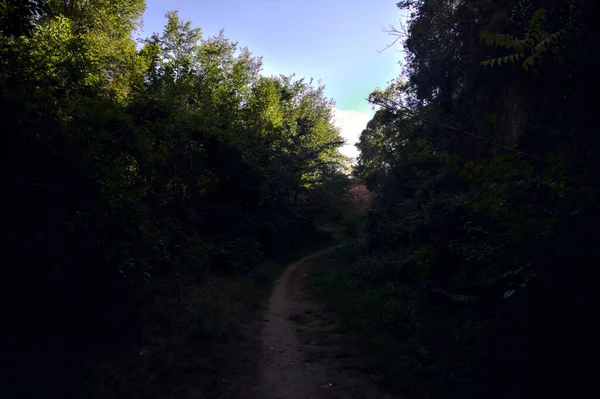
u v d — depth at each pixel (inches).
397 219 599.8
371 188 1056.2
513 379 185.9
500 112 380.2
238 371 246.5
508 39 193.8
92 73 395.2
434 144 523.2
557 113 263.4
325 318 378.6
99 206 234.5
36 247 208.4
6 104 209.0
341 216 1475.1
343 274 569.6
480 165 181.0
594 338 154.0
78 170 229.1
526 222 162.7
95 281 236.8
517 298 172.2
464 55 450.6
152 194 485.7
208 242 599.5
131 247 263.3
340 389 226.2
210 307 349.7
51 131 225.9
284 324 359.9
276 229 862.5
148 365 229.5
